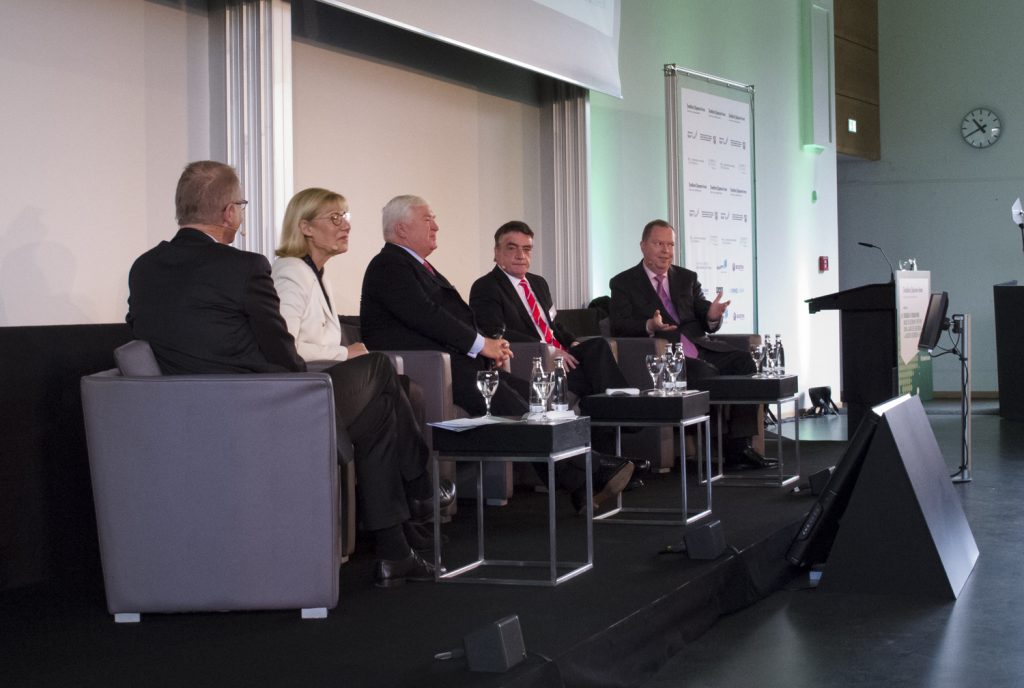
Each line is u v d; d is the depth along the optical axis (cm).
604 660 266
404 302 444
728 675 287
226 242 321
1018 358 959
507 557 364
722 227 823
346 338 464
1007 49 1246
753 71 977
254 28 455
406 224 456
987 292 1262
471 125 642
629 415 425
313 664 241
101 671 240
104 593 327
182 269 304
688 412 425
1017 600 357
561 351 506
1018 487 585
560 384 353
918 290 594
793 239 1039
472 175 643
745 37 963
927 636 316
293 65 519
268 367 303
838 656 300
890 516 370
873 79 1270
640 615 289
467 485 479
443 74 618
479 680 226
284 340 309
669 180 777
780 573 394
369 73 565
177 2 446
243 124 455
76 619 292
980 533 468
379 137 572
